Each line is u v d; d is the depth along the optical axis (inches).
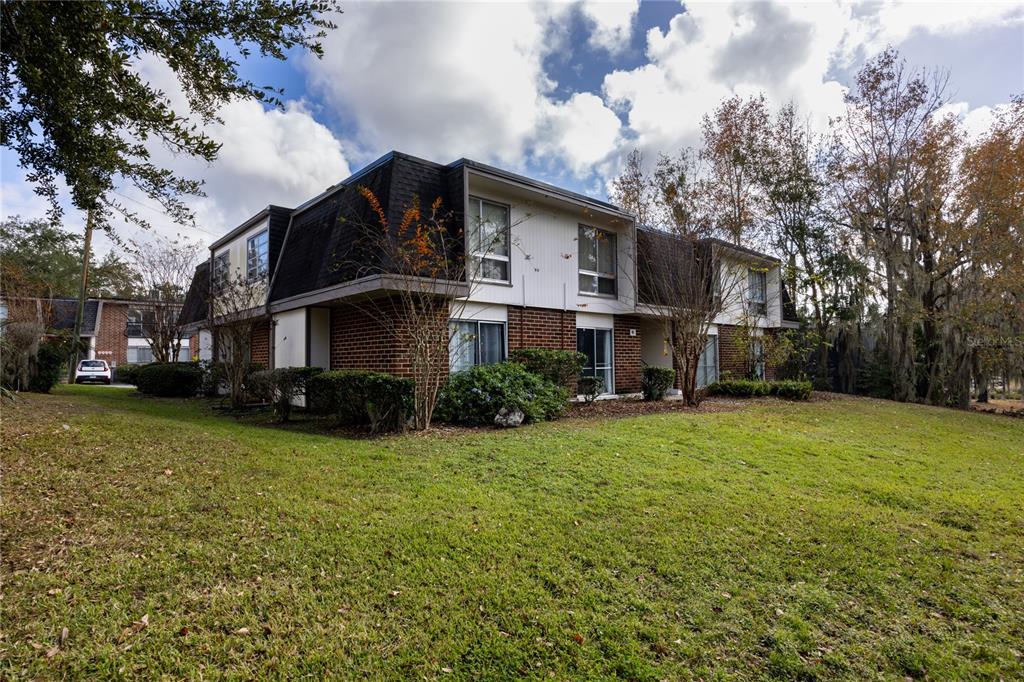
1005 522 192.2
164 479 189.5
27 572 120.5
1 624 102.0
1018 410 626.8
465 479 207.0
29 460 199.9
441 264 339.0
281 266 484.1
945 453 314.8
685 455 260.7
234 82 183.3
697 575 138.4
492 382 341.4
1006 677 105.3
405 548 142.9
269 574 126.8
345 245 377.4
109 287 1250.6
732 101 728.3
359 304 397.7
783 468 250.7
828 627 119.8
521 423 336.2
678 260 454.3
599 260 524.7
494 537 152.8
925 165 647.1
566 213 490.0
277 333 490.0
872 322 680.4
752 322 617.6
